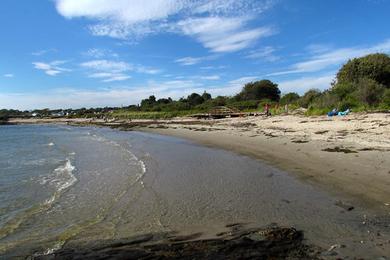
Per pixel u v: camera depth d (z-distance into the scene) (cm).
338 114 3341
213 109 7275
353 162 1392
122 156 2256
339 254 649
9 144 3750
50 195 1298
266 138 2459
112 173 1659
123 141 3422
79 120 11575
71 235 858
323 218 864
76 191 1329
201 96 10600
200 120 5716
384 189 1039
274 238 741
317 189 1127
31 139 4478
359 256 637
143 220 951
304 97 5047
